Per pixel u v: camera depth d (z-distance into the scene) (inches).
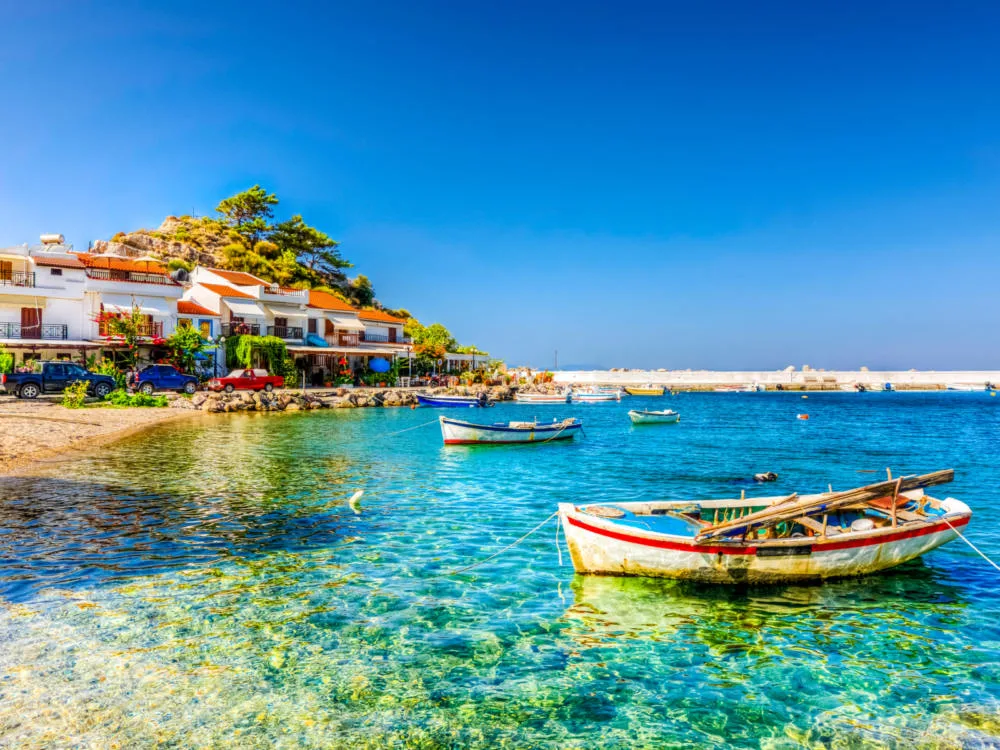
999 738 247.3
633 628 341.4
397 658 301.4
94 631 319.0
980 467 945.5
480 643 319.9
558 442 1236.5
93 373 1552.7
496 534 520.1
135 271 2010.3
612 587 399.9
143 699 257.0
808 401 3093.0
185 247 3112.7
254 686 271.4
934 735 249.4
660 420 1733.5
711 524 435.8
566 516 419.2
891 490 415.5
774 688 283.3
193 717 246.1
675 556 387.9
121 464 804.6
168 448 959.0
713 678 291.4
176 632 321.7
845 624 351.3
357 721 248.5
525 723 251.6
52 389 1501.0
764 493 730.2
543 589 395.5
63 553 441.1
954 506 470.9
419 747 233.3
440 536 512.1
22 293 1662.2
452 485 737.6
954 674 298.4
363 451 1015.0
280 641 315.3
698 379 4650.6
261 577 407.8
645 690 279.4
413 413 1793.8
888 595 394.0
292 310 2452.0
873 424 1749.5
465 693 272.4
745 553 387.5
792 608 370.9
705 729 251.4
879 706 270.4
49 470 743.7
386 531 524.7
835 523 459.5
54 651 295.4
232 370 2069.4
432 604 368.8
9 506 565.0
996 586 411.2
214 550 460.8
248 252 3166.8
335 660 297.6
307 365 2420.0
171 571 413.7
